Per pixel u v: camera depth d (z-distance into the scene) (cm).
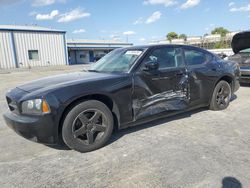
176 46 430
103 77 343
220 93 504
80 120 314
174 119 456
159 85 382
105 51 4516
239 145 333
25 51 2952
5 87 1045
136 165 285
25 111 299
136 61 371
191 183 245
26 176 269
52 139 297
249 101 588
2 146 355
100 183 250
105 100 343
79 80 331
